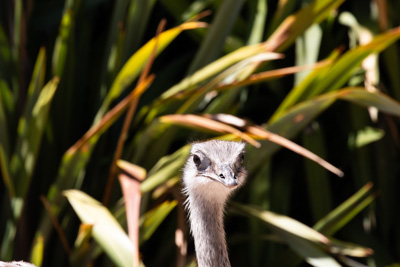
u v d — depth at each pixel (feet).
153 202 17.21
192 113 18.49
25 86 19.89
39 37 22.26
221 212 13.65
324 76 18.02
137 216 13.98
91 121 19.92
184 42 22.93
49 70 20.61
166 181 16.81
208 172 13.41
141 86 15.98
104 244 14.53
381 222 21.09
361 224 20.63
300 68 16.46
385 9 19.43
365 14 20.83
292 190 21.66
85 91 20.56
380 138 21.06
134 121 19.80
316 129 20.10
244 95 20.72
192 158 14.10
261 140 17.51
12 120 18.89
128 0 19.54
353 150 20.77
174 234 18.60
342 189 21.95
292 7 19.48
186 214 17.80
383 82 22.16
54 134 19.21
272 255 19.70
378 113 21.18
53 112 19.10
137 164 18.02
